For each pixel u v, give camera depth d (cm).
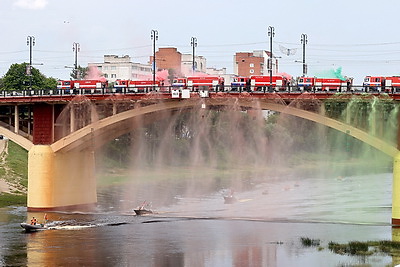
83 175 16075
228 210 15650
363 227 12600
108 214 15025
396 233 11881
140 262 10112
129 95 14162
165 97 13738
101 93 14750
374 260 9856
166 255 10538
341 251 10488
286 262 9894
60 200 15538
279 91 13188
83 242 11688
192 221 13862
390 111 12419
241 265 9812
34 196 15388
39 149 15338
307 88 13088
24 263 10156
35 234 12531
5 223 13812
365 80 13662
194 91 13500
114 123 14500
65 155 15588
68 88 15362
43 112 15388
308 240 11281
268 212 15188
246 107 14538
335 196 18425
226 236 12000
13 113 16900
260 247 10962
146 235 12238
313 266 9619
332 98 12444
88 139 15238
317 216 14312
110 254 10669
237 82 14212
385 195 18512
